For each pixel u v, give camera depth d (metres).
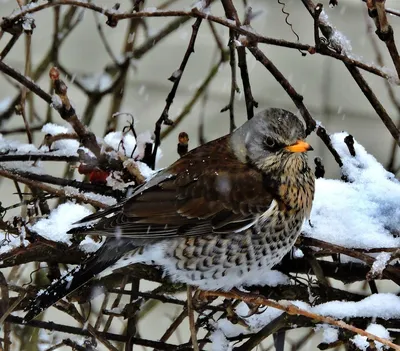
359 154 11.09
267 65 10.13
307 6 9.85
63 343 9.94
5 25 9.40
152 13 9.01
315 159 11.04
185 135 10.49
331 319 8.60
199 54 15.59
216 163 9.91
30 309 9.15
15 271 10.95
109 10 8.99
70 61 15.23
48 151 10.62
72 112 9.44
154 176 10.08
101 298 12.65
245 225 9.56
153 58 15.57
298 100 10.30
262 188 9.66
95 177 10.49
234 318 9.66
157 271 10.09
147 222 9.56
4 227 9.66
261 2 14.28
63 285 9.31
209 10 9.49
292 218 9.66
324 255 9.93
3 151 10.68
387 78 9.20
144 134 11.05
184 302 10.02
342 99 14.91
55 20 12.41
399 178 11.40
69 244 9.95
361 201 10.37
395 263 9.75
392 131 9.91
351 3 14.84
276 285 10.00
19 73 9.37
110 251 9.55
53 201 12.82
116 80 12.45
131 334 9.94
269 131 9.70
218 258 9.62
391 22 14.70
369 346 8.91
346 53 9.52
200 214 9.60
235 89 11.09
